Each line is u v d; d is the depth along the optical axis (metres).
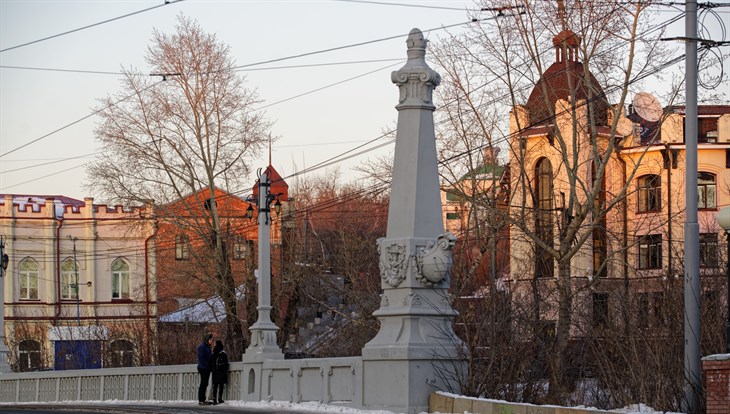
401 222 24.73
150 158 64.69
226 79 65.75
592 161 62.25
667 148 65.56
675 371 23.72
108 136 64.38
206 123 65.19
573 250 47.62
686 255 23.86
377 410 24.30
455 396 22.84
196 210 69.50
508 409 21.08
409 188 24.72
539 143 59.88
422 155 24.77
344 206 82.62
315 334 57.69
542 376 26.16
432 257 24.08
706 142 68.31
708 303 26.91
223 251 64.56
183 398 34.59
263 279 32.47
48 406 35.81
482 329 25.23
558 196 63.78
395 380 24.03
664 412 21.16
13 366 73.88
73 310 87.94
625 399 24.16
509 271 45.62
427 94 25.00
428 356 23.89
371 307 46.44
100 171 64.62
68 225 88.44
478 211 54.91
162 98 65.06
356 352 45.97
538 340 26.16
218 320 68.56
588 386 27.20
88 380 39.75
